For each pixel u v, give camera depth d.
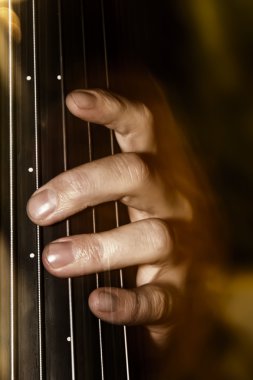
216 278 0.51
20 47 0.40
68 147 0.40
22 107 0.39
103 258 0.39
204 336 0.50
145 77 0.49
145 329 0.43
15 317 0.37
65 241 0.38
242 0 0.86
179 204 0.43
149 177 0.40
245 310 0.69
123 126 0.41
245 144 0.84
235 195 0.82
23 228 0.38
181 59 0.83
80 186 0.39
